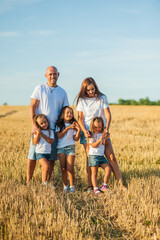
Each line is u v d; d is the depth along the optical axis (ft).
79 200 16.52
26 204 14.32
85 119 18.89
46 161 18.25
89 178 18.85
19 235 11.57
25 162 24.45
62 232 12.19
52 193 15.74
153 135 46.83
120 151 30.42
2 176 20.84
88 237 12.04
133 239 12.44
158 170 22.50
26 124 65.57
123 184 18.75
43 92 18.57
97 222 13.78
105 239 12.34
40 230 12.19
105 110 18.84
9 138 40.47
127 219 13.84
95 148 18.15
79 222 13.39
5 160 25.45
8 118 90.38
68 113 18.39
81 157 28.48
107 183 18.69
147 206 14.47
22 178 20.62
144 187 17.33
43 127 17.99
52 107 18.67
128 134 46.11
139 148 32.53
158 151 30.94
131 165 24.40
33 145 18.65
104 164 18.51
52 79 18.60
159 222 13.74
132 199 15.64
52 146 18.66
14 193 15.34
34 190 15.74
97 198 16.92
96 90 18.66
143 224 13.56
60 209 14.07
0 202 14.33
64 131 18.25
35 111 18.78
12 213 13.52
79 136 18.45
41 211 13.84
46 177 18.22
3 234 11.84
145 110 134.21
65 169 18.79
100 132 18.42
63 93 19.27
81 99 18.80
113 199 15.87
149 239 12.30
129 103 295.48
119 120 77.46
